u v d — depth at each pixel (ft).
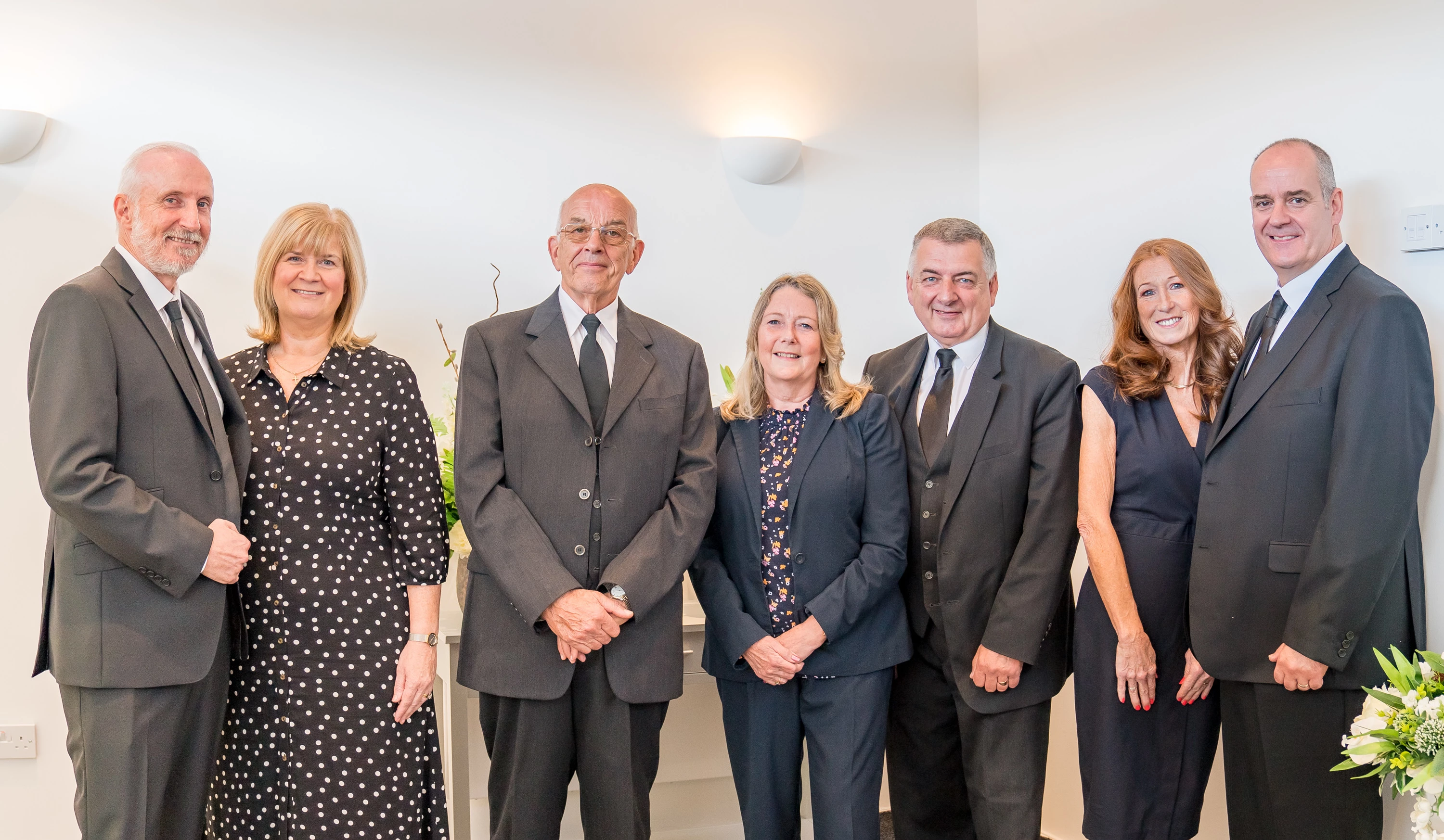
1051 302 11.14
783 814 7.61
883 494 7.53
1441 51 7.34
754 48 11.32
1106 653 7.46
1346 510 6.37
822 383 7.73
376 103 9.98
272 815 6.84
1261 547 6.82
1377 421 6.38
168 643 6.30
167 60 9.36
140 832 6.24
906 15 11.94
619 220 7.37
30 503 9.04
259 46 9.63
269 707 6.81
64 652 6.24
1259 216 7.14
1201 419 7.42
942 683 7.97
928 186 12.06
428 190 10.14
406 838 7.00
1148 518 7.43
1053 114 11.08
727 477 7.63
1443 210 7.27
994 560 7.55
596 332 7.46
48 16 9.05
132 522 6.05
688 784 10.34
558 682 6.98
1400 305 6.49
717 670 7.72
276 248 7.06
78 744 6.33
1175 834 7.48
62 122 9.07
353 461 6.91
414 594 7.14
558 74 10.58
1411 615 6.79
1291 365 6.86
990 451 7.58
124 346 6.31
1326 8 8.14
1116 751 7.39
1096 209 10.50
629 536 7.14
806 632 7.25
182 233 6.57
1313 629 6.43
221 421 6.68
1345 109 8.01
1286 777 6.80
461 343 10.23
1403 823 7.41
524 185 10.46
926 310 7.86
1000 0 11.85
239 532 6.59
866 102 11.79
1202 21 9.24
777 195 11.41
